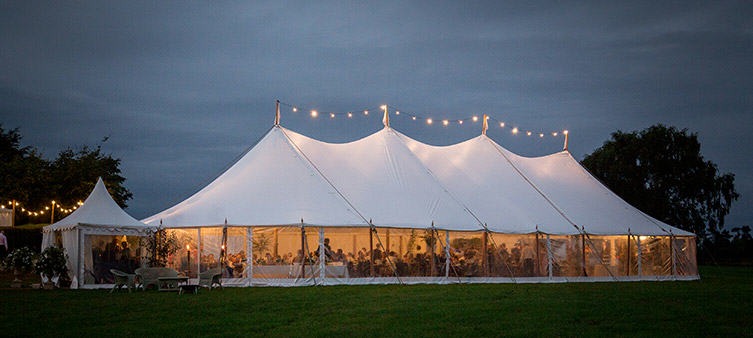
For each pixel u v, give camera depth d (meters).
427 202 23.84
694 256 26.98
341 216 22.08
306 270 21.39
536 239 24.50
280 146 24.36
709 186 47.34
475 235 23.55
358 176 24.25
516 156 28.97
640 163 48.53
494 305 16.31
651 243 26.55
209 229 21.84
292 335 12.27
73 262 20.80
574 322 13.99
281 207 22.11
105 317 14.17
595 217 26.48
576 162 30.08
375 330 12.82
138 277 20.78
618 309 15.93
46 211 40.78
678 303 17.27
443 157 27.50
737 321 14.41
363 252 22.05
